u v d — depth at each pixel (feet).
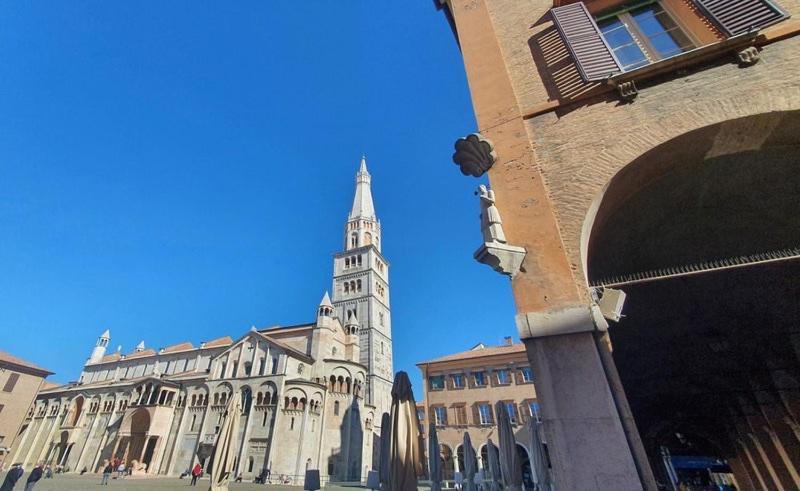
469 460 60.34
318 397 151.94
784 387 34.24
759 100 16.80
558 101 21.95
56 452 182.91
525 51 26.05
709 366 35.94
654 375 38.11
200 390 165.78
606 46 22.45
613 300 16.24
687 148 18.10
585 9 24.79
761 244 24.23
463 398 142.00
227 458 40.29
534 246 17.71
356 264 241.76
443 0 33.81
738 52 18.45
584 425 13.14
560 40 24.82
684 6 22.52
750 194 21.31
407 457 27.30
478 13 29.22
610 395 13.33
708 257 25.79
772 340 30.50
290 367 156.66
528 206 19.06
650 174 19.33
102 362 242.58
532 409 130.31
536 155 20.89
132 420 168.45
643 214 22.09
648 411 51.03
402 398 30.25
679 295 27.91
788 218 21.99
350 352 194.18
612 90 20.86
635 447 12.53
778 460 41.98
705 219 23.30
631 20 24.30
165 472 145.28
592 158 19.21
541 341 15.34
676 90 19.15
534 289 16.57
